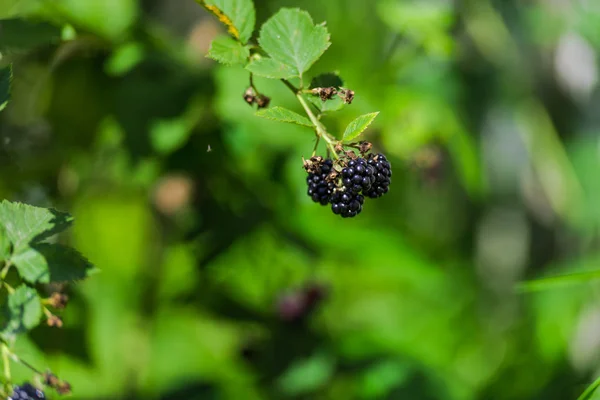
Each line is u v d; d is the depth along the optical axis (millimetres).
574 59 1626
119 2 1105
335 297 1475
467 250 1872
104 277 1355
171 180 1146
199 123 1107
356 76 1396
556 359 1395
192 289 1191
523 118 1656
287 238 1176
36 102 1107
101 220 1310
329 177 782
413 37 1320
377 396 1121
